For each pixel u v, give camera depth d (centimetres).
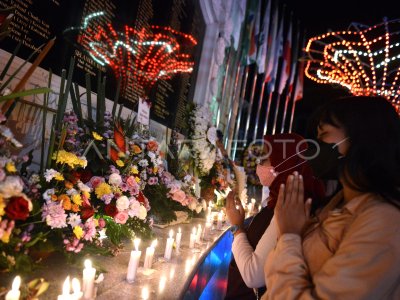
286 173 186
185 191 451
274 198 189
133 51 599
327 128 125
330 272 101
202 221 487
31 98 360
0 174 168
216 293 355
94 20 484
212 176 538
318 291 101
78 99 306
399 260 96
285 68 1341
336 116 121
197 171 509
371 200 107
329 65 1067
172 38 755
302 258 115
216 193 542
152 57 675
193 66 912
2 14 260
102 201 273
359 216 106
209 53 948
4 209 166
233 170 628
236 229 205
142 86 643
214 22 952
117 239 274
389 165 108
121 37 558
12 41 356
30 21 377
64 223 206
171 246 277
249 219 422
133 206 280
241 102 1300
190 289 229
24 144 355
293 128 1720
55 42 413
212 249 323
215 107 1083
